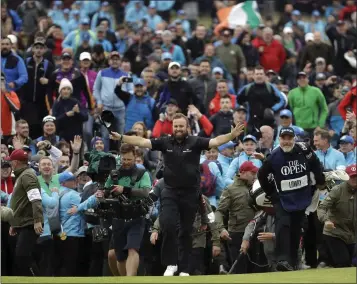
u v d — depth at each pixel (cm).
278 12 9475
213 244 4388
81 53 6306
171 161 3922
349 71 7469
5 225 4478
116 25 8956
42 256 4575
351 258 4178
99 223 4388
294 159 3953
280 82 6656
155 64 6712
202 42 7450
